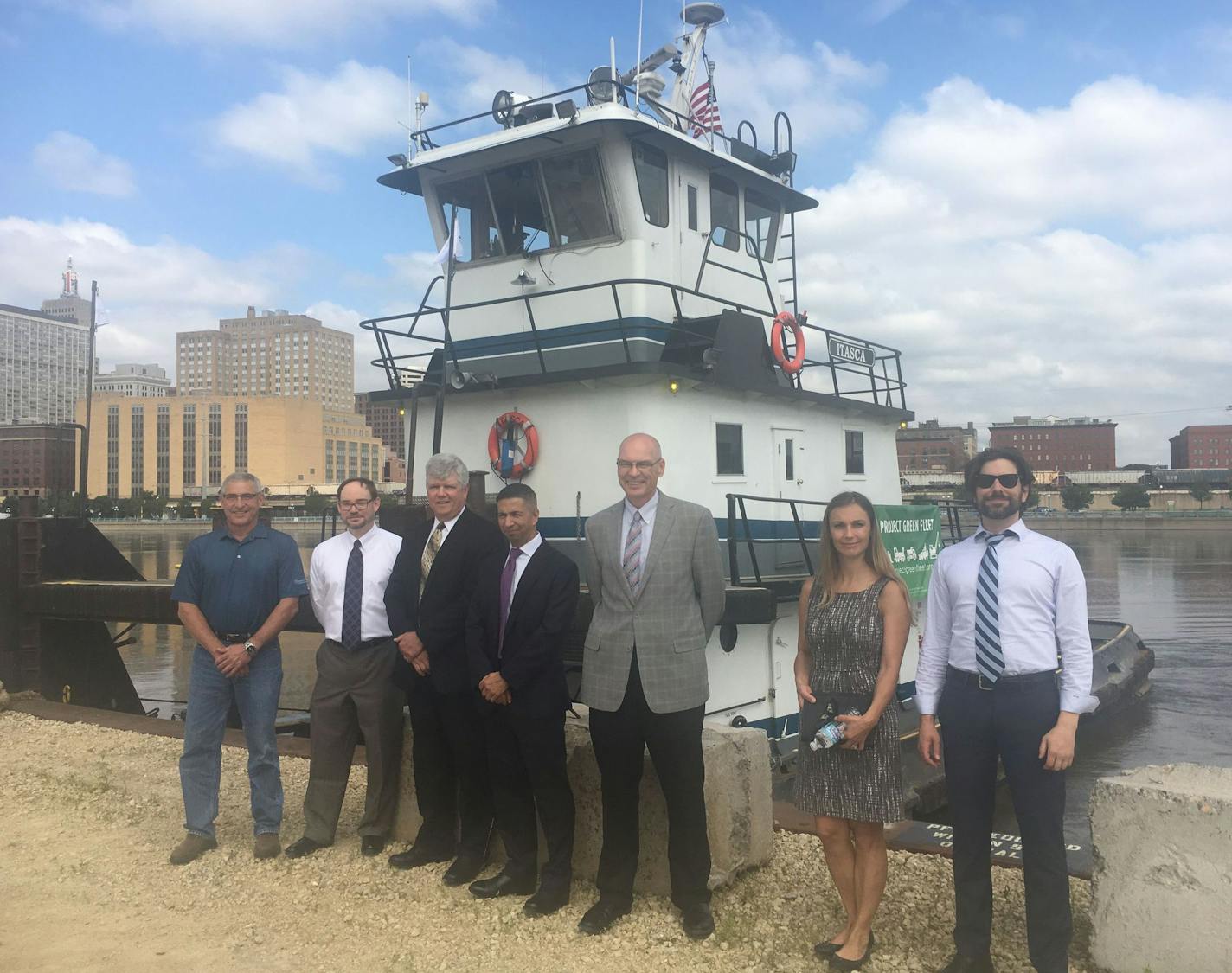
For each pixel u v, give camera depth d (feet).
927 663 13.42
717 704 29.37
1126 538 275.39
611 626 14.88
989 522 13.09
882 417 41.68
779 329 35.53
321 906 16.14
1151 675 62.69
